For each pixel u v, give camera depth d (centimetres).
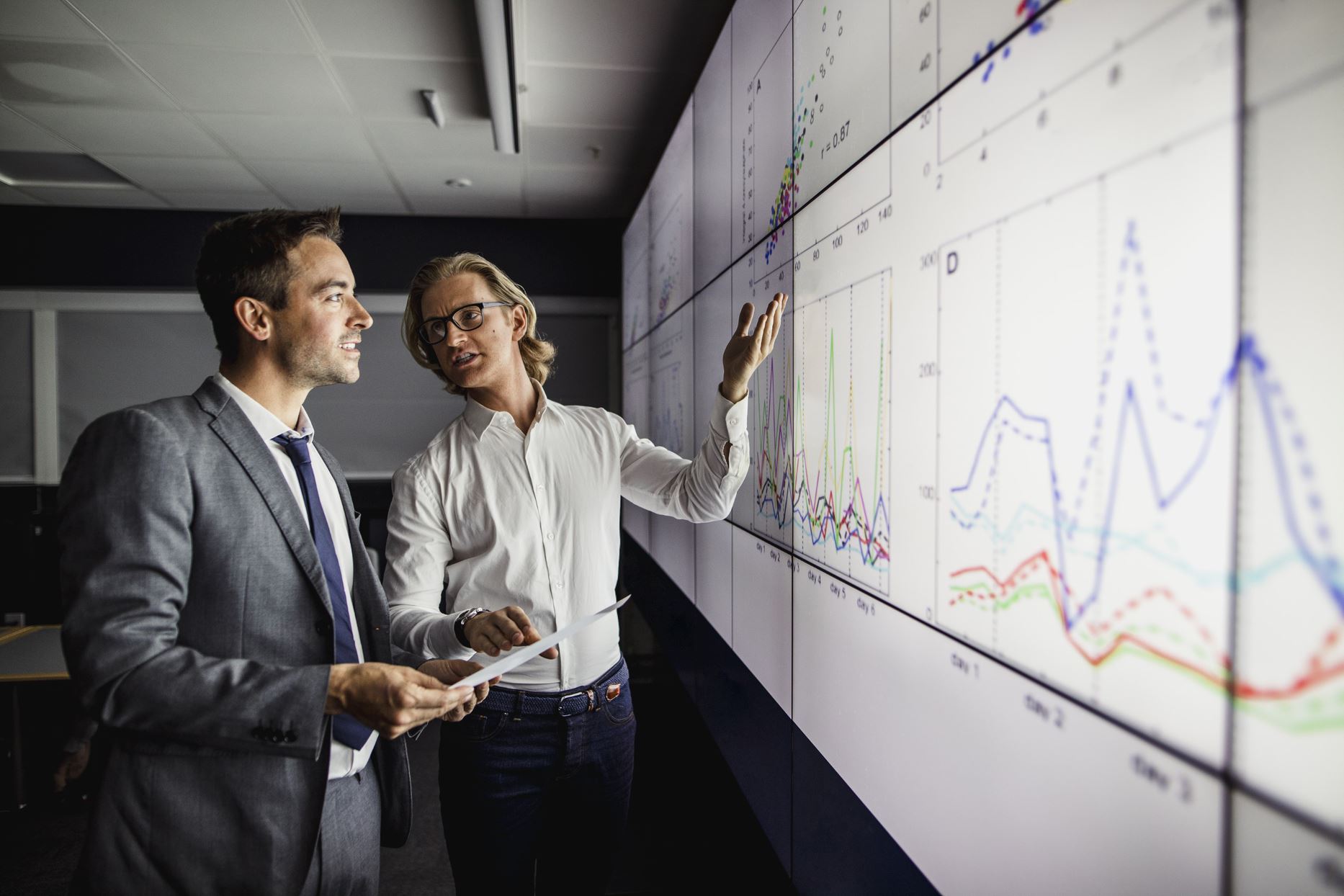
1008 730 71
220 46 230
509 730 122
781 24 138
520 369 136
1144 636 54
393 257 427
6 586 342
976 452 75
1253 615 45
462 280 126
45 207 397
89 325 407
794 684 134
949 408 80
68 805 245
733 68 171
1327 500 40
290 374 98
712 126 193
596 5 209
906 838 91
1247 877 45
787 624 137
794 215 131
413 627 116
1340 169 39
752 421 158
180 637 85
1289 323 42
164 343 411
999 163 71
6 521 343
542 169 347
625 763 134
